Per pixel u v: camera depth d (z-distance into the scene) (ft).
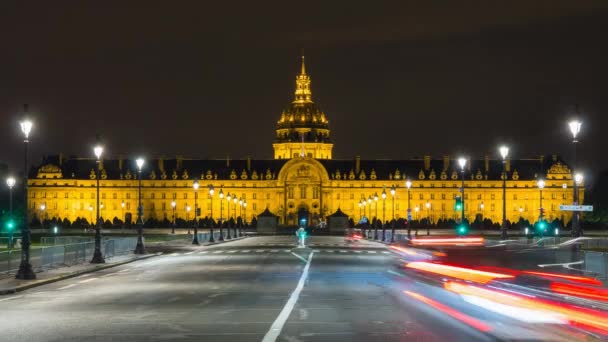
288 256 310.65
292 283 183.93
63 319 121.08
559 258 216.54
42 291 168.14
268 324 114.73
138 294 160.04
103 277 206.90
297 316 123.13
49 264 225.97
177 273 219.41
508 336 100.63
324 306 136.56
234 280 193.77
